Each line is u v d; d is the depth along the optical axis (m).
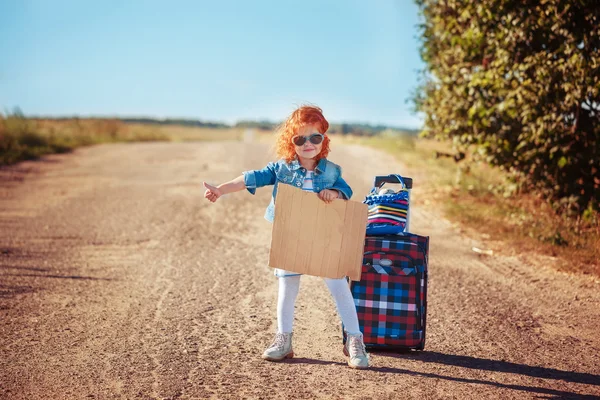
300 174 4.50
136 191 14.61
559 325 5.84
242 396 4.03
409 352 5.01
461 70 11.20
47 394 4.05
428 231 10.05
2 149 22.56
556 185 10.36
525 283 7.28
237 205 12.69
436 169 16.64
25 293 6.68
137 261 8.28
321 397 4.03
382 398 4.03
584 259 8.16
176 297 6.56
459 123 11.72
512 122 10.80
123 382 4.27
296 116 4.44
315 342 5.21
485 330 5.63
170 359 4.73
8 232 10.19
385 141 27.86
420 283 4.95
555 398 4.12
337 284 4.60
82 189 15.05
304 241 4.41
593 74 8.77
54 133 29.16
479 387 4.27
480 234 9.80
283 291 4.72
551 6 8.95
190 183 15.73
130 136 37.88
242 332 5.43
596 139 9.61
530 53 9.87
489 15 9.80
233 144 31.34
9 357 4.76
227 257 8.48
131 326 5.57
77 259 8.40
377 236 5.09
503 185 11.70
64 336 5.28
